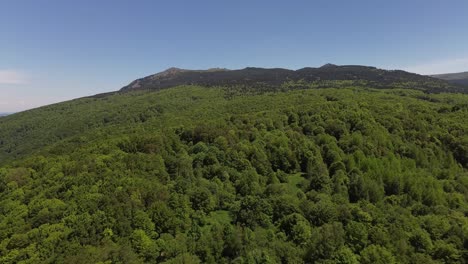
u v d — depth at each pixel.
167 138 96.56
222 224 66.00
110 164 78.19
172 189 70.25
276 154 93.38
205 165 85.19
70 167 80.50
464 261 56.12
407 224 63.88
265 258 53.53
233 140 97.94
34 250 53.38
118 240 55.16
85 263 48.81
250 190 75.56
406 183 83.38
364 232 59.53
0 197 76.69
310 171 88.75
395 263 53.91
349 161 91.19
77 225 56.34
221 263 55.69
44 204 64.25
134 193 64.31
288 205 68.38
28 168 89.56
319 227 63.38
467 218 68.19
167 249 54.91
